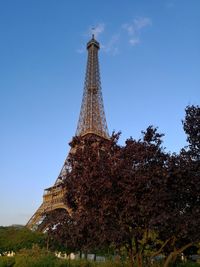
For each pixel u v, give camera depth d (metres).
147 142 32.00
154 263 38.69
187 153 30.64
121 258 45.97
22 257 62.47
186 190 29.88
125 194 29.16
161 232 31.06
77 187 32.38
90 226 30.09
